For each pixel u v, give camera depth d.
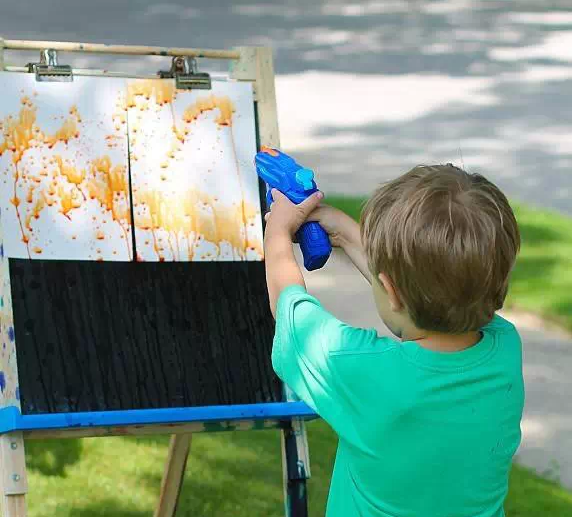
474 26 14.51
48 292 2.66
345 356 2.02
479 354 2.01
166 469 3.22
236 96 2.91
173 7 14.70
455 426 1.98
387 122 10.20
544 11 15.58
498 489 2.07
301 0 15.60
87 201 2.74
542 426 4.89
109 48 2.83
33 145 2.72
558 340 5.81
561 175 8.80
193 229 2.82
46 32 12.72
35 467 4.17
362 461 2.02
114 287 2.72
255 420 2.68
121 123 2.81
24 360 2.59
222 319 2.78
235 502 4.00
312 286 6.48
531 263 6.83
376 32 13.98
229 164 2.87
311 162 8.84
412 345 2.00
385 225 1.95
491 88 11.55
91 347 2.65
